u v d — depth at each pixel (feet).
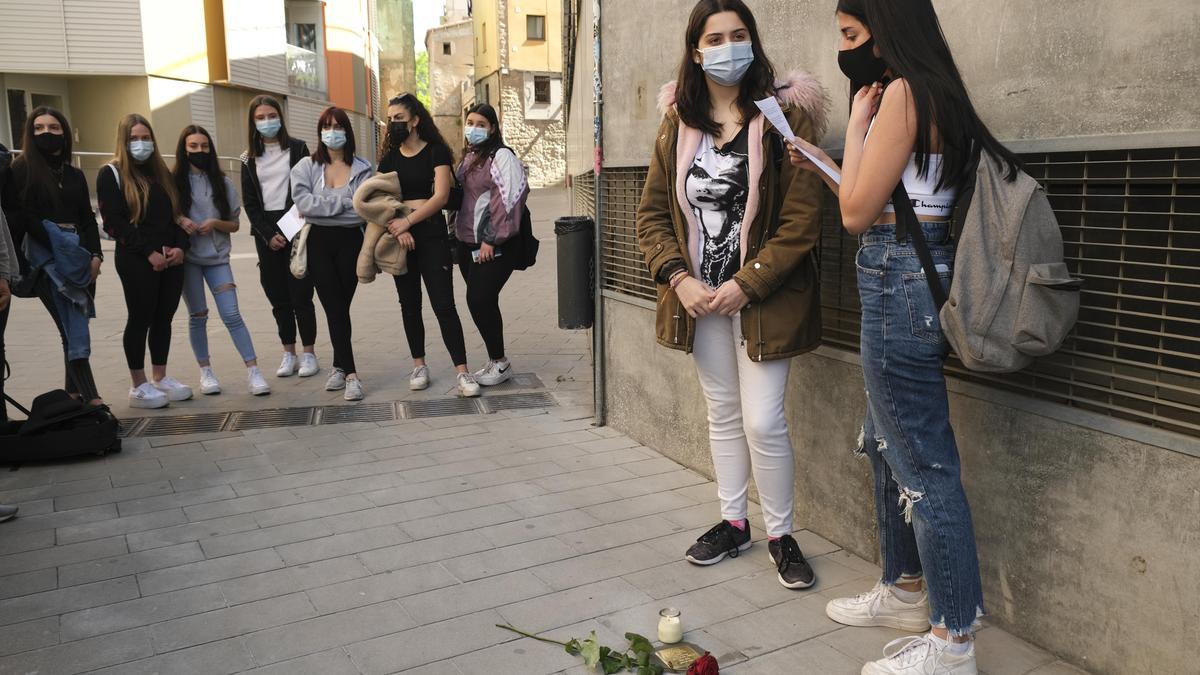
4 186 15.31
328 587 10.75
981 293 7.47
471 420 17.87
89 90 70.90
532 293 34.65
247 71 79.25
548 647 9.37
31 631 9.74
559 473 14.75
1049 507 8.87
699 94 10.46
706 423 14.40
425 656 9.21
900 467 8.45
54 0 66.95
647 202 11.11
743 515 11.53
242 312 30.66
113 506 13.35
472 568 11.23
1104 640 8.48
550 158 124.88
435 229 19.24
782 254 9.90
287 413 18.35
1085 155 8.25
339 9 102.73
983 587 9.68
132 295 18.13
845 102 10.97
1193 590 7.67
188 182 18.78
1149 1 7.54
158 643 9.49
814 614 10.04
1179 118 7.39
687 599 10.41
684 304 10.53
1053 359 8.73
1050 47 8.39
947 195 7.99
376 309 30.96
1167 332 7.81
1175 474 7.73
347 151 19.31
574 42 31.22
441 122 180.34
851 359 11.28
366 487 14.14
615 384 16.99
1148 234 7.88
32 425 15.03
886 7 7.81
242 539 12.15
